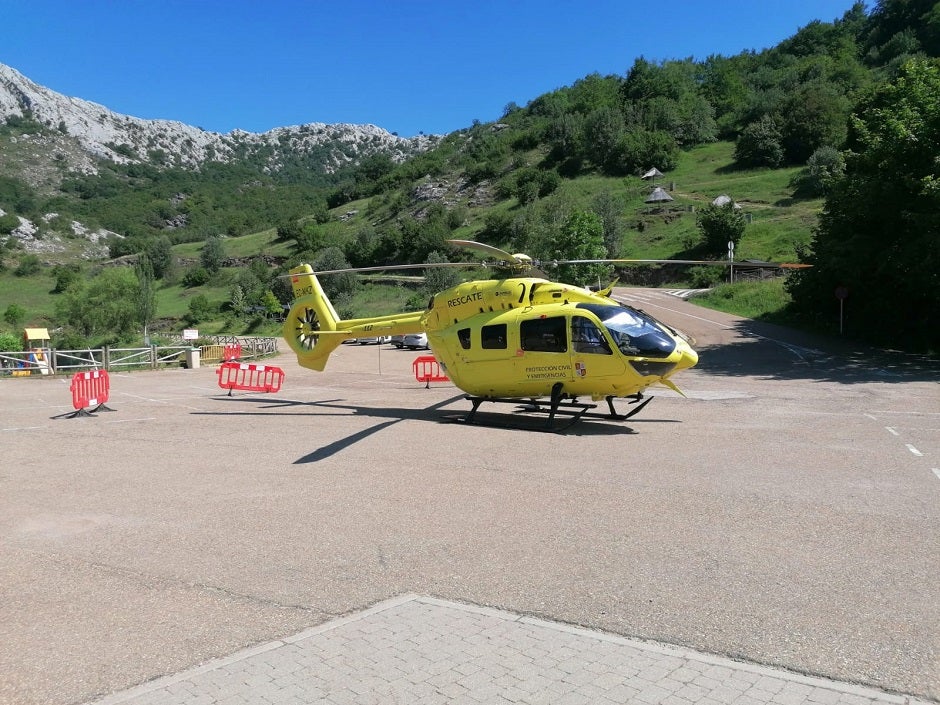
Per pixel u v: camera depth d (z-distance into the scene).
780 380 20.05
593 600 4.77
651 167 103.81
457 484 8.30
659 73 140.50
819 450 9.97
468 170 121.00
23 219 158.00
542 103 163.62
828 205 29.59
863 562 5.43
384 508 7.32
